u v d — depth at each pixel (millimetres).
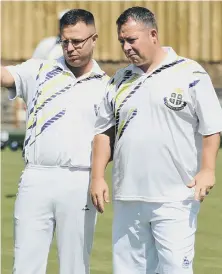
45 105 21031
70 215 20969
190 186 19062
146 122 19281
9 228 35438
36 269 21250
